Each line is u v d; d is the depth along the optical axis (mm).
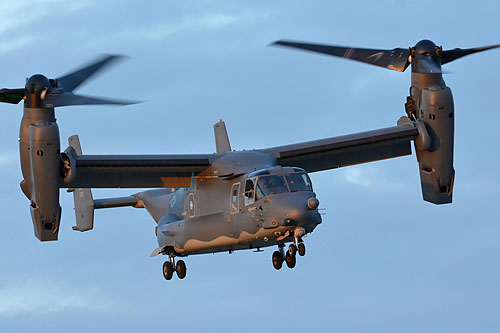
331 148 129375
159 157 124062
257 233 115125
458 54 126688
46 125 112375
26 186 117500
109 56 117125
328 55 122562
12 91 112938
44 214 117188
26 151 114562
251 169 120000
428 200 132875
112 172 124688
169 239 128000
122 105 99062
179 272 129125
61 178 116688
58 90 112938
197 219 124500
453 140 128500
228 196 120188
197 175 125812
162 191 141000
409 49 126250
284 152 127938
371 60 124500
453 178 130750
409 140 130250
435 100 126250
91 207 143375
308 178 115938
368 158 134375
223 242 120500
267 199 113375
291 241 117062
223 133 138750
